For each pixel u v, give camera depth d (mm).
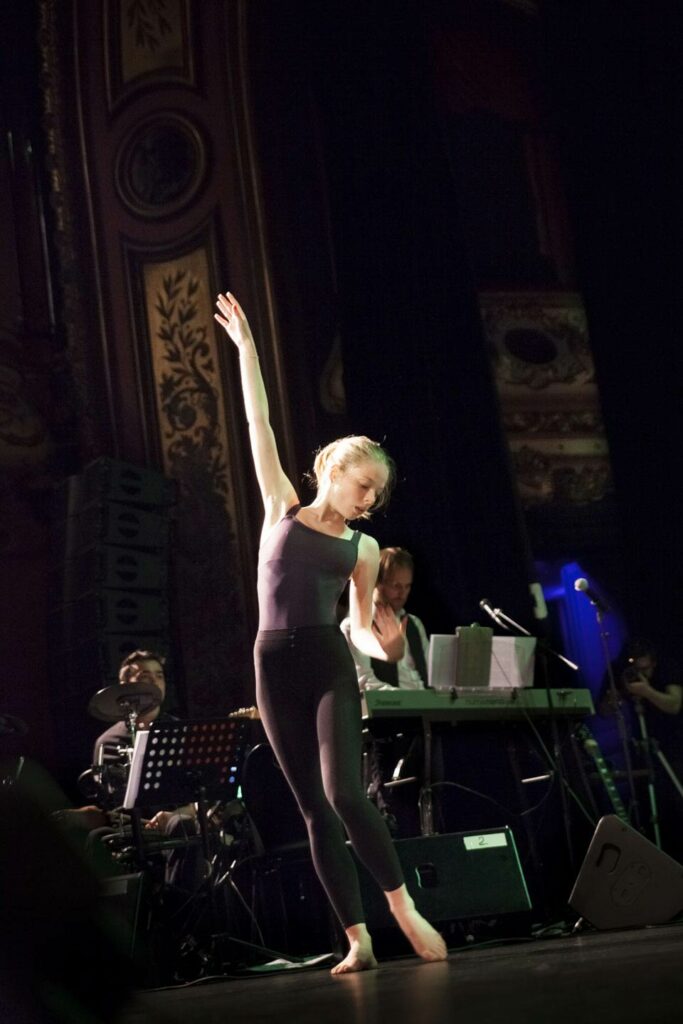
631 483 7922
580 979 1696
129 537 7098
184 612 7441
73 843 1082
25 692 7121
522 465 7980
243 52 7910
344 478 3158
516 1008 1387
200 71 7941
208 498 7555
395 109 7766
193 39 7957
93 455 7582
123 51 7969
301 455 7559
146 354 7766
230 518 7531
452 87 8609
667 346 7824
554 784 5227
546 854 5199
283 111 8016
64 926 1054
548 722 4766
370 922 3691
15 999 1034
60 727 6957
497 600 7156
